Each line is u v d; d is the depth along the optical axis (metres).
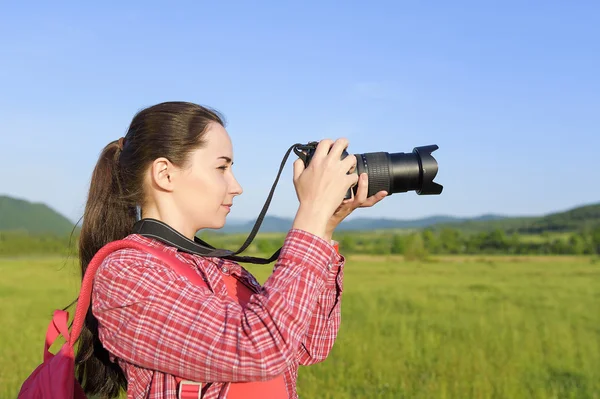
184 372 1.38
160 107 1.65
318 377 6.95
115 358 1.59
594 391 6.70
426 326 12.16
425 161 1.70
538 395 6.33
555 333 10.68
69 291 20.12
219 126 1.68
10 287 22.06
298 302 1.37
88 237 1.74
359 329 11.30
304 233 1.45
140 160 1.62
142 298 1.39
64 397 1.46
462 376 6.94
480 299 20.20
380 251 89.25
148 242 1.58
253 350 1.32
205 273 1.58
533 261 68.88
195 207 1.62
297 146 1.66
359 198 1.62
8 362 7.24
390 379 6.93
